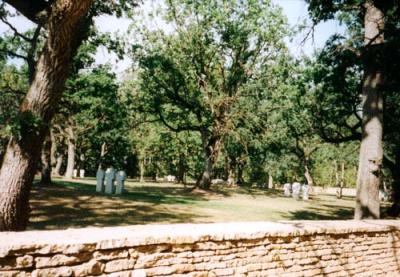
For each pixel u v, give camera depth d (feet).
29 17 26.32
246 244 19.54
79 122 124.47
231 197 90.53
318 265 23.18
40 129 24.52
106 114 92.84
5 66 95.86
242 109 92.22
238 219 48.24
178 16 88.84
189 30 90.33
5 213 23.32
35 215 38.45
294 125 96.78
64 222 35.53
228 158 162.50
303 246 22.47
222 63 94.43
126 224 36.94
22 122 23.30
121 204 54.13
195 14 89.10
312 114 82.38
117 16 40.96
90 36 62.75
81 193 66.23
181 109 96.53
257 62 93.35
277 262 20.92
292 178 213.87
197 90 94.89
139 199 64.23
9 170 23.84
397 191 70.79
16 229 23.86
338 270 24.44
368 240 26.81
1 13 49.98
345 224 26.55
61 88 25.36
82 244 14.06
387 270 27.91
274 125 100.32
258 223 23.34
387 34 39.93
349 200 129.70
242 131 95.91
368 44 39.91
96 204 51.88
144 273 15.71
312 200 109.29
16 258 12.67
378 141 40.57
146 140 156.35
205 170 101.14
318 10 39.47
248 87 93.61
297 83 80.53
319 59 48.93
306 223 25.04
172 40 91.56
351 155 146.61
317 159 175.01
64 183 90.89
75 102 85.61
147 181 164.14
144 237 15.74
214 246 18.16
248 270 19.49
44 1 26.53
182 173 165.37
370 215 39.24
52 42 24.09
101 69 83.92
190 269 17.19
